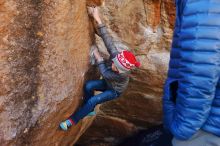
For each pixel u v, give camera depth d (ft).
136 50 11.00
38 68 7.70
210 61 6.03
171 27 10.58
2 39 6.95
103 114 13.41
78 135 11.28
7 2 6.85
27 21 7.25
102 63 9.25
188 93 6.26
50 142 9.00
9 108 7.33
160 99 12.39
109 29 10.30
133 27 10.51
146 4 10.21
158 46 11.02
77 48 8.86
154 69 11.45
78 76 9.05
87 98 9.73
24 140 7.84
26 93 7.59
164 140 12.84
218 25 5.98
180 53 6.48
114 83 9.08
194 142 6.85
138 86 12.11
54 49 7.96
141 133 13.91
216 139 6.69
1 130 7.28
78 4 8.55
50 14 7.62
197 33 6.09
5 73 7.11
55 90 8.22
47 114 8.14
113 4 9.84
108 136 14.46
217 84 6.31
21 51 7.30
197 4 6.15
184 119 6.44
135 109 12.98
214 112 6.47
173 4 10.14
